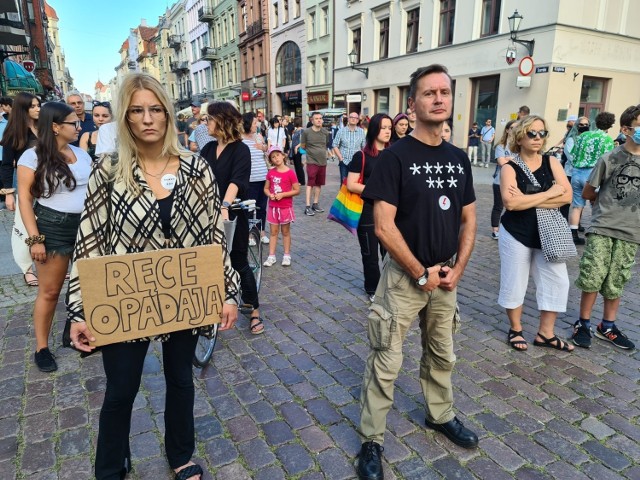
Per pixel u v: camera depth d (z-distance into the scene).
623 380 2.97
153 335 1.77
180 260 1.75
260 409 2.67
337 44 23.55
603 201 3.25
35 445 2.35
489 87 15.94
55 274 2.96
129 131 1.67
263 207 5.97
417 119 2.01
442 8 17.12
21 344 3.37
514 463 2.25
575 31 13.73
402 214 2.01
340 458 2.29
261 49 32.31
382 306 2.12
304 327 3.74
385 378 2.13
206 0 42.06
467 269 5.18
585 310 3.42
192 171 1.77
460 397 2.78
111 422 1.82
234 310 1.91
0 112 6.30
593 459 2.28
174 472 2.15
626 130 3.21
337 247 6.18
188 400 2.00
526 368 3.10
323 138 8.29
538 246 3.20
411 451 2.33
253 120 5.37
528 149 3.11
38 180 2.76
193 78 51.16
